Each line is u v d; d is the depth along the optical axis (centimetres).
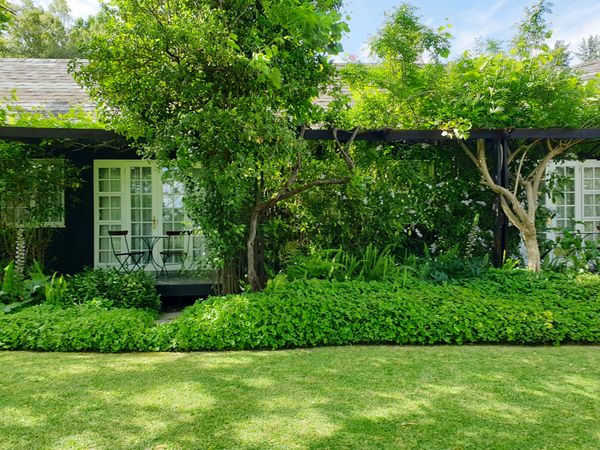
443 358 404
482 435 257
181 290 685
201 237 840
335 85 585
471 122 619
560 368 375
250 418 279
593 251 705
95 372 367
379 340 456
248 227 580
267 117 495
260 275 598
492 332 455
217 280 598
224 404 300
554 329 456
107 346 436
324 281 553
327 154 677
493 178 742
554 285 566
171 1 483
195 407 295
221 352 430
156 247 832
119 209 825
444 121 638
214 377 354
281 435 256
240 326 448
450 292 529
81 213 796
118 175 826
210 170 507
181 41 473
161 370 372
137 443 247
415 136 636
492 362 391
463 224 742
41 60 1027
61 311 505
